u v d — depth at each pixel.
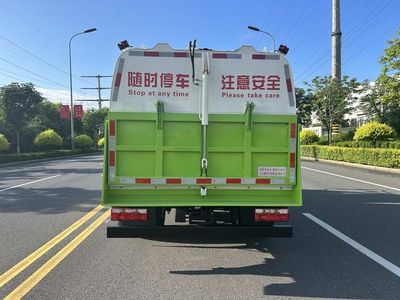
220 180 5.96
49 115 59.91
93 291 5.03
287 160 6.04
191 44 5.98
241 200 6.00
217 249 6.96
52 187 15.30
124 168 5.91
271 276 5.63
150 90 6.00
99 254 6.60
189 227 5.92
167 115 5.93
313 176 19.39
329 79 37.97
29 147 46.50
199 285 5.26
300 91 51.91
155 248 6.97
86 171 23.44
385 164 23.20
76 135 65.81
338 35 36.97
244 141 6.00
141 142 5.93
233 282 5.38
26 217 9.51
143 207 5.89
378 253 6.74
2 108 38.84
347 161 28.41
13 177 20.05
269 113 6.07
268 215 5.97
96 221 9.05
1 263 6.10
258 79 6.11
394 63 26.09
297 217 9.63
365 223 8.99
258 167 6.02
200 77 6.02
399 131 35.09
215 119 6.00
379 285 5.30
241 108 6.07
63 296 4.88
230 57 6.09
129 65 5.99
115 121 5.91
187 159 5.98
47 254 6.57
